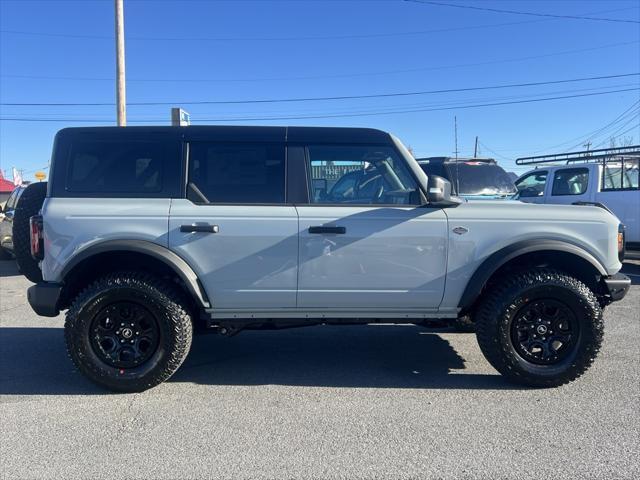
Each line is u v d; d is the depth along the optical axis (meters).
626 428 3.56
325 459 3.18
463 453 3.24
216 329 4.62
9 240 12.12
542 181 11.35
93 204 4.18
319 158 4.34
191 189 4.23
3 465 3.12
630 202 9.48
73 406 3.99
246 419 3.75
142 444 3.37
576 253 4.20
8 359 5.15
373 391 4.28
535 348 4.27
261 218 4.18
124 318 4.21
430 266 4.25
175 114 8.48
